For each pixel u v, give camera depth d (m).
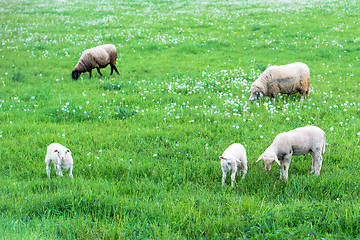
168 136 9.99
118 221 6.02
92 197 6.68
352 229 5.38
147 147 9.49
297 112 11.53
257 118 11.36
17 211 6.25
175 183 7.68
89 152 8.98
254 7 35.91
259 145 9.34
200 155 8.96
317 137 7.62
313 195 6.87
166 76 16.84
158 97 13.61
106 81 16.06
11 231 5.41
